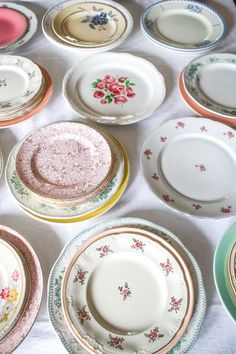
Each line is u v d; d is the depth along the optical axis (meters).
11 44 0.86
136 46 0.89
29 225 0.58
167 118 0.74
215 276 0.49
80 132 0.64
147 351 0.43
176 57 0.86
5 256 0.52
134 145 0.69
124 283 0.50
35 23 0.93
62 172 0.59
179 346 0.44
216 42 0.85
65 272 0.50
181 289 0.48
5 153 0.68
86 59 0.82
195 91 0.77
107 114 0.73
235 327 0.47
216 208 0.58
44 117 0.74
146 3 1.01
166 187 0.62
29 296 0.49
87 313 0.47
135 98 0.76
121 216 0.59
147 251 0.52
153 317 0.47
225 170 0.64
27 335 0.46
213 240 0.56
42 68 0.82
